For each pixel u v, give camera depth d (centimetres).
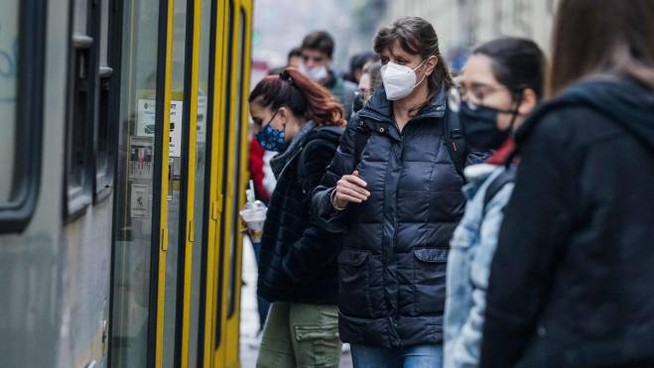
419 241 1178
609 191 709
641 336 704
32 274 820
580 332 713
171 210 1338
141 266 1227
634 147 712
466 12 8812
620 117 712
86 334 948
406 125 1195
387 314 1188
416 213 1180
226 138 1820
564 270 722
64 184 844
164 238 1244
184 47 1340
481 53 818
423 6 11919
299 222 1363
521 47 814
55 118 837
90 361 973
